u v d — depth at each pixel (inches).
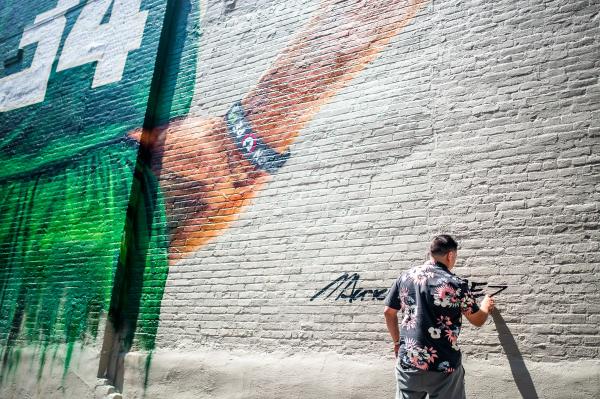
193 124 229.3
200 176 216.2
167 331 196.5
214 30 244.8
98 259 225.6
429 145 168.1
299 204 186.4
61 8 322.7
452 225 155.7
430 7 185.0
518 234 145.4
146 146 239.1
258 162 202.5
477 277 147.3
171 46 258.8
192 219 210.2
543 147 149.4
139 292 210.8
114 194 235.6
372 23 196.4
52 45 314.0
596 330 128.6
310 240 179.2
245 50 228.7
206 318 190.1
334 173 183.3
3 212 281.6
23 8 349.1
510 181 151.2
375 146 178.2
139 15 275.1
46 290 237.8
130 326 206.4
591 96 147.3
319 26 210.4
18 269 255.6
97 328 208.5
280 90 209.8
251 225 194.2
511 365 135.0
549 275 138.1
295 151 195.2
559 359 130.6
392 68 185.3
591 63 150.3
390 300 130.2
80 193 251.4
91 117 267.4
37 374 218.2
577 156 143.9
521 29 164.7
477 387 136.7
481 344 140.5
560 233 139.9
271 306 178.2
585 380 125.6
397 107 178.9
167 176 226.4
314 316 168.7
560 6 160.6
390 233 165.2
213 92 229.9
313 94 199.9
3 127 311.6
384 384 148.9
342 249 171.9
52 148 278.2
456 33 176.2
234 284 189.0
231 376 174.1
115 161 243.8
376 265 164.1
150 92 245.3
